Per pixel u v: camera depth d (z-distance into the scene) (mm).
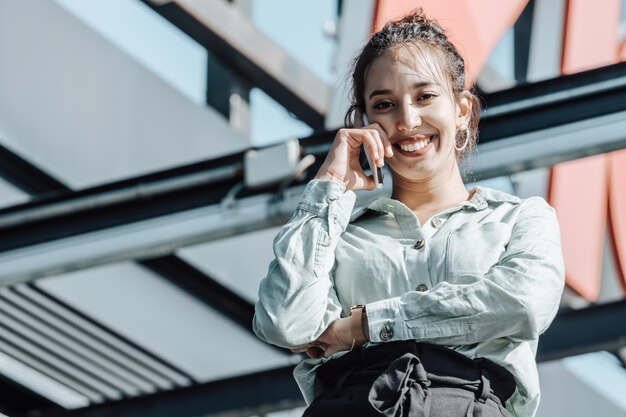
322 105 9555
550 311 3510
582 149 6496
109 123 9383
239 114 10211
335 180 3686
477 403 3373
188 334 9906
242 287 10023
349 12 7777
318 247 3572
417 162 3668
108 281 9523
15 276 7586
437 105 3670
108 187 7543
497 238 3607
